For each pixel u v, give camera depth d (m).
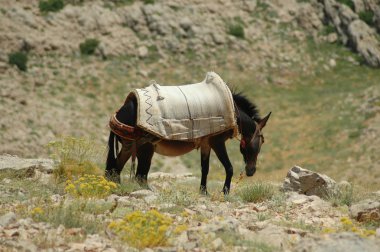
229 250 7.31
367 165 44.91
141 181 12.55
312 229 8.83
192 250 7.30
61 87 58.53
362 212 9.83
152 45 68.62
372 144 47.84
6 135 49.69
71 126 52.94
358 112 54.12
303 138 51.97
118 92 60.62
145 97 12.00
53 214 8.66
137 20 70.25
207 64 68.25
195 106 12.21
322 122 54.09
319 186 12.62
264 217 9.69
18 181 12.12
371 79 69.88
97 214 9.38
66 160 13.54
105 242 7.52
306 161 47.84
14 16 64.25
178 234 8.01
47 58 62.06
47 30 64.75
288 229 8.30
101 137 53.06
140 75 64.38
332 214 10.41
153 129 11.87
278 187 13.81
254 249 7.30
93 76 61.72
